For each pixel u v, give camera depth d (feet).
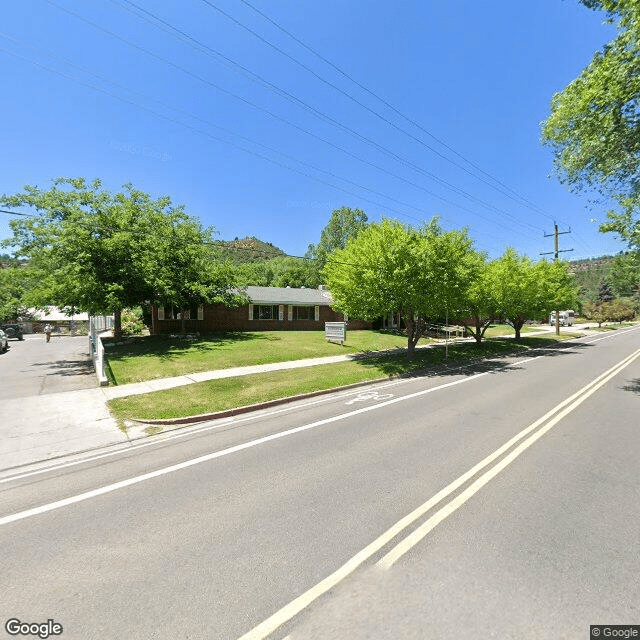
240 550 11.35
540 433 22.54
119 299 61.52
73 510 14.26
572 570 10.09
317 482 16.14
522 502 14.01
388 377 44.60
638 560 10.52
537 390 36.06
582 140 33.45
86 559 11.13
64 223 59.06
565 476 16.34
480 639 7.86
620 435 22.09
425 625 8.29
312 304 106.01
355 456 19.15
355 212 195.52
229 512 13.75
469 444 20.68
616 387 37.11
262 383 38.93
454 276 53.83
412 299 51.83
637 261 36.60
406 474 16.78
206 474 17.40
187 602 9.24
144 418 27.27
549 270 90.17
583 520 12.71
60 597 9.53
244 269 90.12
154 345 69.41
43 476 17.79
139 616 8.82
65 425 26.18
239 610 8.93
